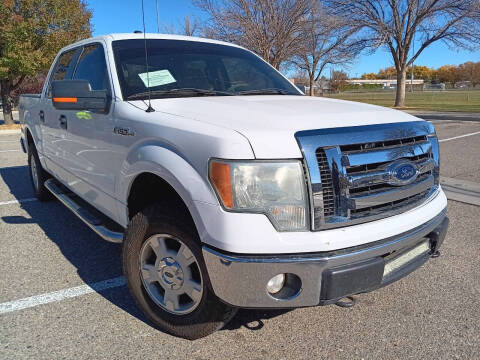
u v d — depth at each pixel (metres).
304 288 2.12
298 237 2.08
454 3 24.06
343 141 2.21
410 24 26.64
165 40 3.79
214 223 2.11
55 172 4.70
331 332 2.69
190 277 2.45
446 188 6.03
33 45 16.00
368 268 2.19
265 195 2.08
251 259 2.06
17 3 15.62
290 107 2.67
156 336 2.64
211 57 3.82
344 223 2.19
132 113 2.81
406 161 2.45
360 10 25.31
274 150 2.09
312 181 2.11
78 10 17.06
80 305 3.02
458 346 2.54
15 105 28.14
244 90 3.62
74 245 4.18
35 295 3.17
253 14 17.58
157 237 2.55
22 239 4.34
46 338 2.63
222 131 2.19
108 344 2.57
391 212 2.39
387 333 2.67
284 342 2.59
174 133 2.39
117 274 3.53
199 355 2.46
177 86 3.32
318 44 26.52
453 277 3.40
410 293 3.17
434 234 2.65
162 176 2.41
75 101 2.89
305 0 17.19
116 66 3.26
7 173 7.98
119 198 2.97
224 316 2.41
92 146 3.32
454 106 26.75
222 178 2.09
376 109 2.79
